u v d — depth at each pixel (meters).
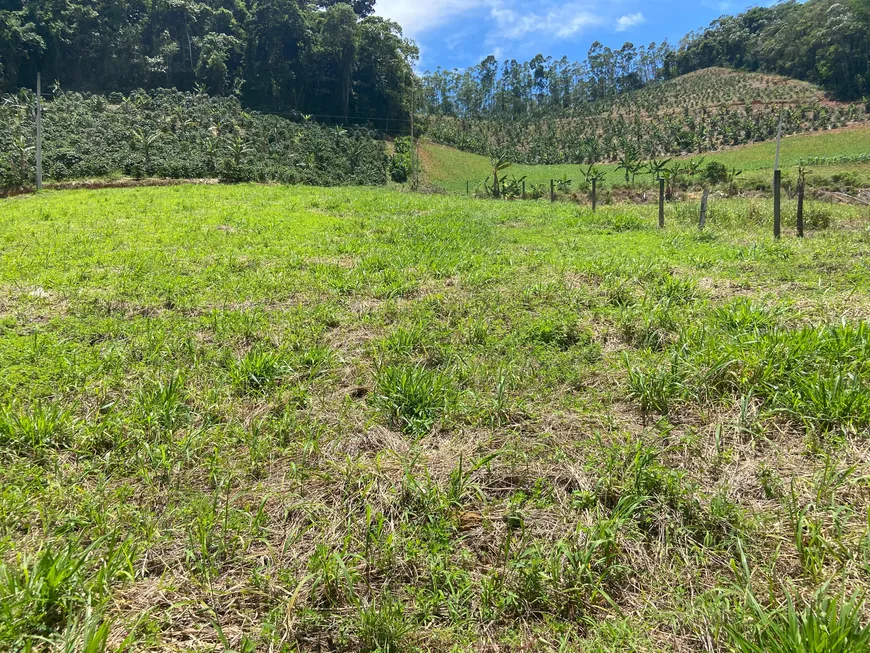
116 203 15.23
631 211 15.34
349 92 67.38
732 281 6.20
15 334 4.71
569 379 3.81
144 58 59.69
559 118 92.19
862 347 3.61
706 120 73.38
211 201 16.06
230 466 2.94
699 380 3.53
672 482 2.66
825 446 2.93
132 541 2.38
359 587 2.22
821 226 11.52
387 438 3.19
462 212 14.19
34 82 56.44
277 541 2.49
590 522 2.50
